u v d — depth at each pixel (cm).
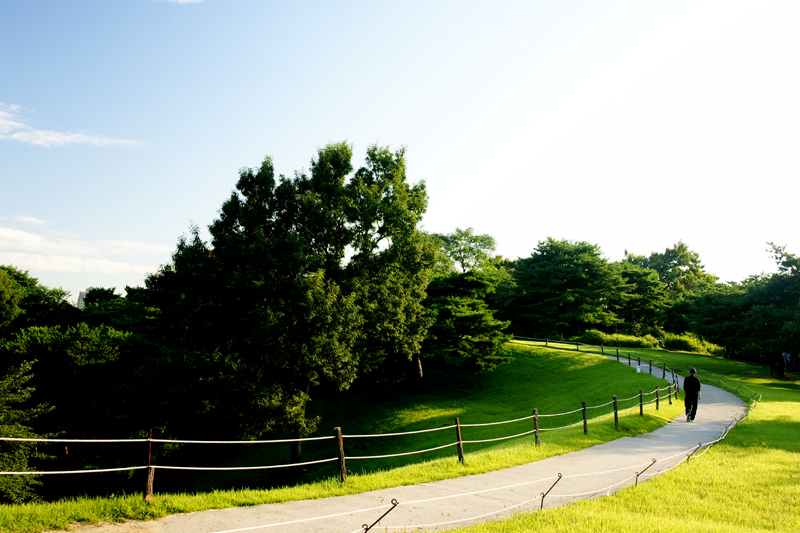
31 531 648
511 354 4856
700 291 6575
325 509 836
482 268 7450
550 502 912
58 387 3281
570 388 3772
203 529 701
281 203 2866
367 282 2936
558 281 6775
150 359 2811
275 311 2578
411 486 1026
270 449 3341
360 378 4469
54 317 5253
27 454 2111
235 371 2567
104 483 2919
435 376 4459
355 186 2991
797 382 4184
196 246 2745
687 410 2017
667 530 733
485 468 1173
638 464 1236
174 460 3169
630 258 11888
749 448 1398
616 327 7450
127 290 6231
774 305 4362
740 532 737
